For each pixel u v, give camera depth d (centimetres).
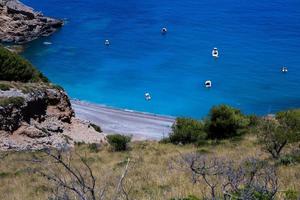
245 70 10806
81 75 10750
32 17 13175
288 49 11806
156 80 10388
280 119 3216
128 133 7594
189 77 10512
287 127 3106
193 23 13550
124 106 9381
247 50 11806
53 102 6050
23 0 15788
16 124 5153
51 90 6094
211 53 11662
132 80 10412
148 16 14175
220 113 4950
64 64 11356
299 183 1677
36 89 5866
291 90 10025
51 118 5891
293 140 2969
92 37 12888
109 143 4612
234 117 4838
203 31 13025
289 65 10994
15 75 6231
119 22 13825
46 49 12250
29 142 5031
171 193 1504
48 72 10962
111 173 2444
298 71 10731
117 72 10825
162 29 13062
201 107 9375
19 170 3070
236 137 4619
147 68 10988
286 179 1805
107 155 3969
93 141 5856
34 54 11994
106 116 8450
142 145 4694
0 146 4678
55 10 14812
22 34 12769
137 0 15488
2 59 6181
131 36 12850
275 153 3112
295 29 12912
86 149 4491
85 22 13925
